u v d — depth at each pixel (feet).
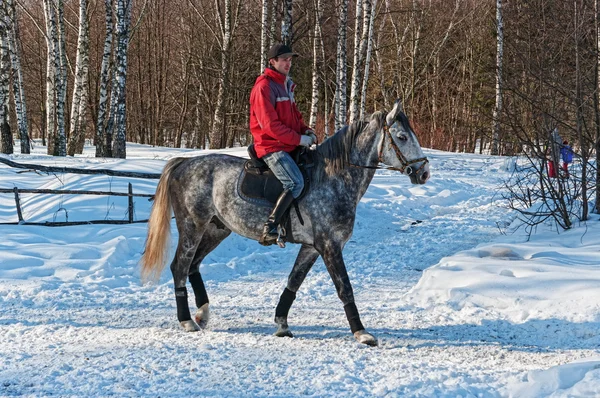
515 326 20.36
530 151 35.37
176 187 21.38
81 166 51.83
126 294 24.86
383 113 19.38
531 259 27.04
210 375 15.92
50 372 15.92
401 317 21.89
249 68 114.21
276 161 19.29
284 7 63.93
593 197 38.86
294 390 14.94
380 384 15.25
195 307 23.34
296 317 22.12
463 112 129.18
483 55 118.52
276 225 19.38
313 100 78.02
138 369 16.25
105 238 32.68
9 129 70.23
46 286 25.03
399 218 42.91
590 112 35.01
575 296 21.65
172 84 146.10
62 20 84.12
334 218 19.34
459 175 68.80
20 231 32.45
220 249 32.96
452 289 23.36
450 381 15.40
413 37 111.75
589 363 15.11
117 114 70.28
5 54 69.21
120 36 69.67
